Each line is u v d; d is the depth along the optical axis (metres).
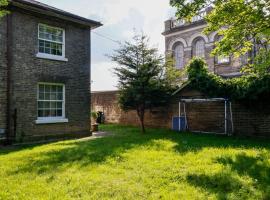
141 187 5.28
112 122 23.34
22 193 5.12
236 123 13.94
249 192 4.93
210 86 14.58
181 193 4.92
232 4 9.63
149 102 15.73
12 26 12.41
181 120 16.34
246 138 12.38
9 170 6.82
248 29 10.33
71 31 15.05
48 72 13.78
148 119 19.44
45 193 5.12
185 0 10.52
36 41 13.36
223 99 13.91
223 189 5.14
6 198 4.89
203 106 15.56
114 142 11.24
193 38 24.58
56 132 14.06
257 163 6.82
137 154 8.30
